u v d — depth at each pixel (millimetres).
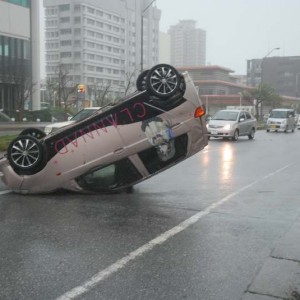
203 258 5473
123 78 144250
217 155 17594
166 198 9008
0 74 57281
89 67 132750
